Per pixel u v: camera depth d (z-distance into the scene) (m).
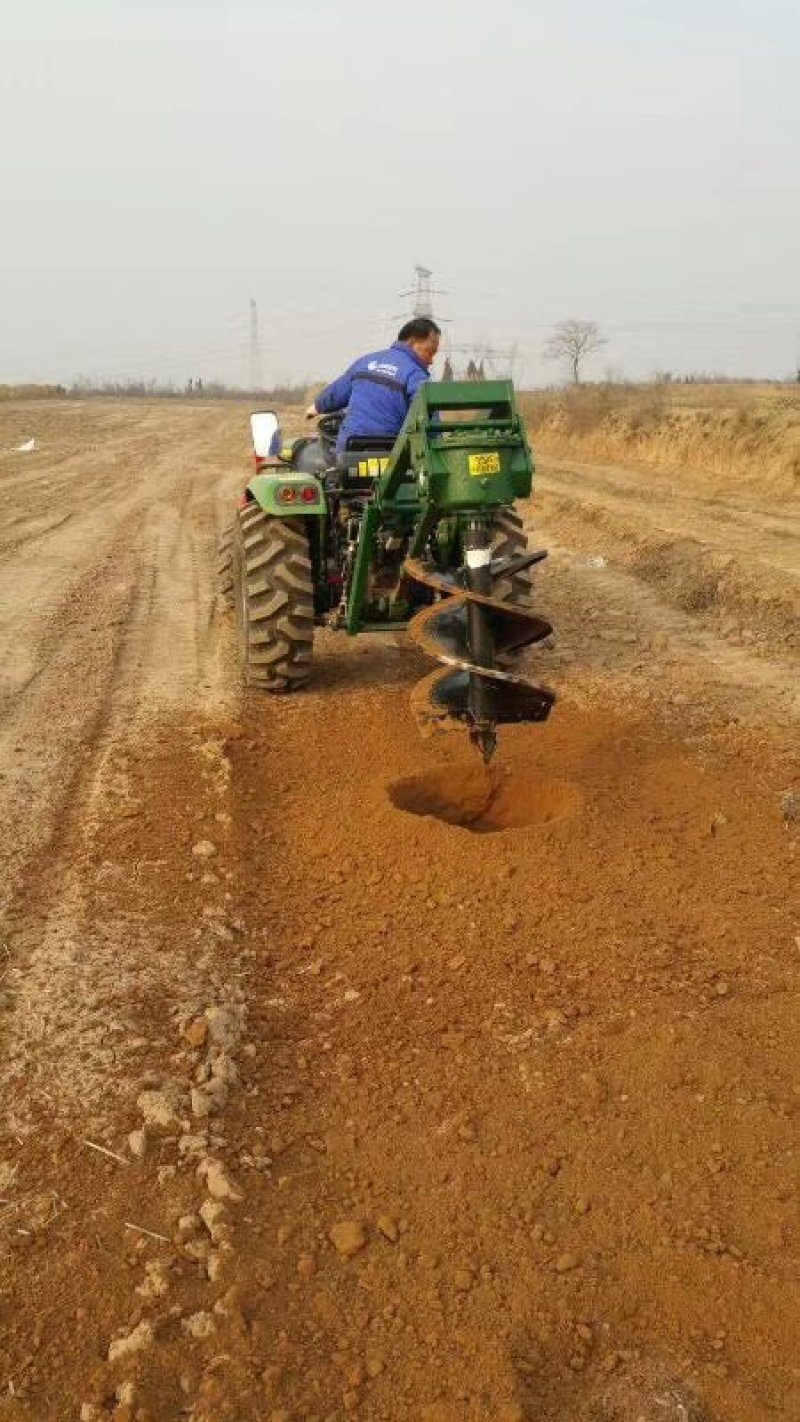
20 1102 2.84
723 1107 2.77
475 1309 2.24
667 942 3.60
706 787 4.82
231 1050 3.06
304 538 6.09
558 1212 2.48
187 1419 2.01
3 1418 2.00
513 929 3.71
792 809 4.50
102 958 3.50
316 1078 2.98
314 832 4.45
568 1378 2.10
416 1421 2.01
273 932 3.75
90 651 7.45
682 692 6.37
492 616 4.25
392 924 3.77
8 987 3.34
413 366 5.89
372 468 5.74
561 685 6.60
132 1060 2.99
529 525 14.23
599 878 3.99
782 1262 2.32
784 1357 2.12
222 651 7.43
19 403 54.22
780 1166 2.58
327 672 6.90
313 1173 2.63
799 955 3.49
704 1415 2.02
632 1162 2.62
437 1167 2.63
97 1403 2.03
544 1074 2.94
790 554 9.69
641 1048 3.01
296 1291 2.29
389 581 5.94
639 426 21.12
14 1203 2.51
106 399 71.88
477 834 4.18
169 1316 2.21
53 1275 2.31
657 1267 2.32
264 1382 2.07
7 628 8.20
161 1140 2.71
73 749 5.47
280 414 41.91
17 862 4.20
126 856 4.24
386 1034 3.16
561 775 4.96
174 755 5.33
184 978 3.40
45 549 11.93
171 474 21.02
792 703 6.11
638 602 9.11
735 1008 3.20
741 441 17.03
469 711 4.07
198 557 11.36
